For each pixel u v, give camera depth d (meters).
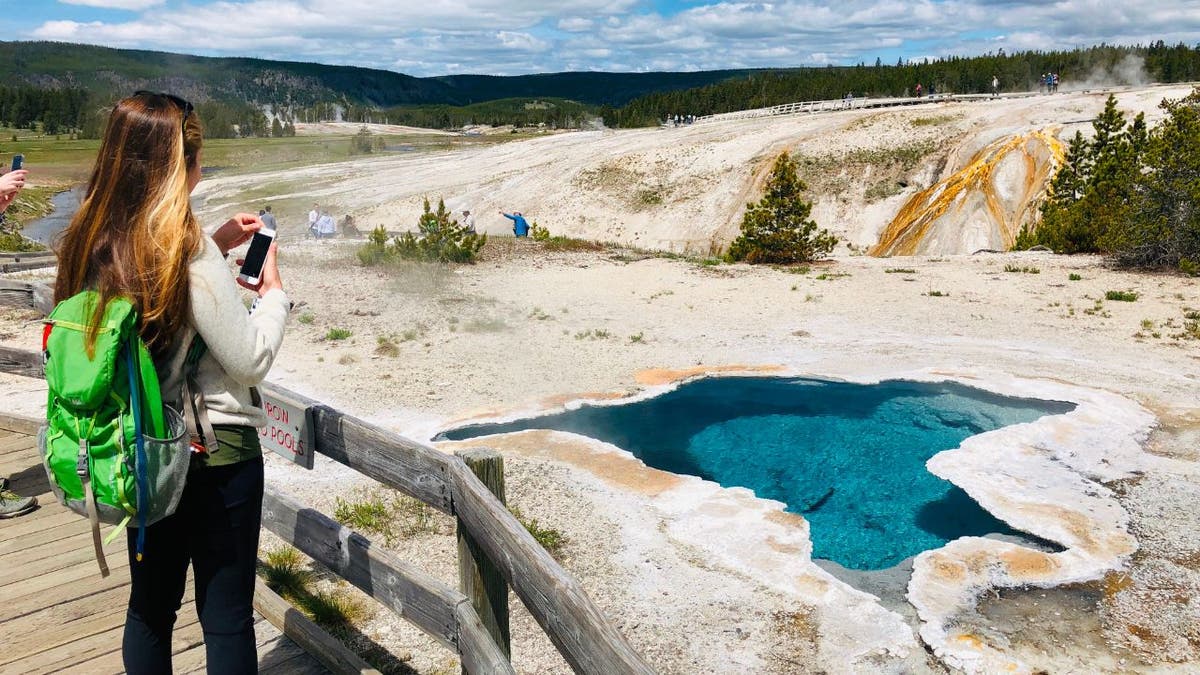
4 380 10.59
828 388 10.73
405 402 9.95
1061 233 21.98
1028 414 9.64
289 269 18.89
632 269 20.48
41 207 56.66
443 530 6.45
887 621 5.39
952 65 123.06
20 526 4.70
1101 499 7.27
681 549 6.34
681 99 158.75
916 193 46.84
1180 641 5.18
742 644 5.11
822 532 6.81
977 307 15.43
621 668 1.79
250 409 2.31
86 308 2.02
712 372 11.31
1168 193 18.28
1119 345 12.47
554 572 2.19
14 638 3.57
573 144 73.69
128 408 2.07
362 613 5.10
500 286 17.97
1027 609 5.55
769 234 22.19
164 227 2.04
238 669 2.40
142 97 2.18
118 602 3.88
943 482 7.77
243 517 2.35
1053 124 46.38
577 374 11.29
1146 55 123.38
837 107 74.12
